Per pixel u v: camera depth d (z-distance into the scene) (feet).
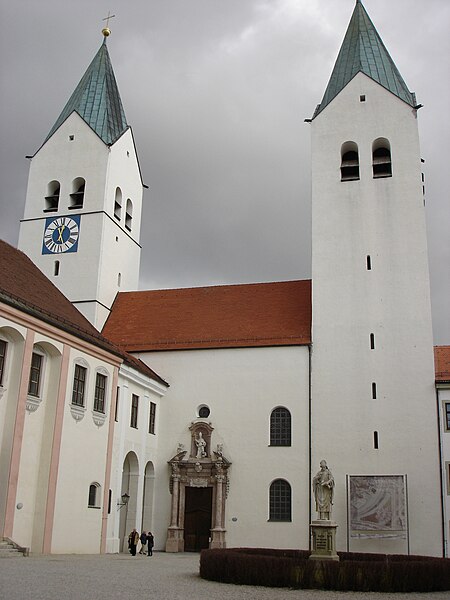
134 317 176.76
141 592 60.70
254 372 157.17
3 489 99.81
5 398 102.94
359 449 146.72
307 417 151.02
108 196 179.42
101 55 203.62
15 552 96.63
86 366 122.83
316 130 174.09
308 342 155.74
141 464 147.54
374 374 151.02
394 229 160.86
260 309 170.60
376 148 172.86
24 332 105.40
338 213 165.37
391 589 68.18
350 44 186.91
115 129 189.47
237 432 153.89
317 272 161.68
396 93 171.53
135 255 195.42
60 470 111.75
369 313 155.84
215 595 60.75
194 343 163.63
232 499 149.38
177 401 160.35
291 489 146.82
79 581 66.69
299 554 92.84
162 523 152.56
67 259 175.11
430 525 139.03
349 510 142.72
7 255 124.26
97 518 122.52
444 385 146.41
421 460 143.33
